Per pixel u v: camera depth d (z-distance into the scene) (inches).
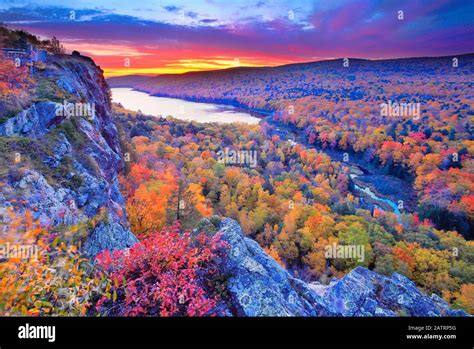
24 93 668.1
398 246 1208.8
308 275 1237.1
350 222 1422.2
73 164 572.4
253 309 221.3
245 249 280.5
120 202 773.9
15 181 398.6
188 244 262.8
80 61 1213.7
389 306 327.6
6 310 170.1
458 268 1050.1
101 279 219.6
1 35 906.7
